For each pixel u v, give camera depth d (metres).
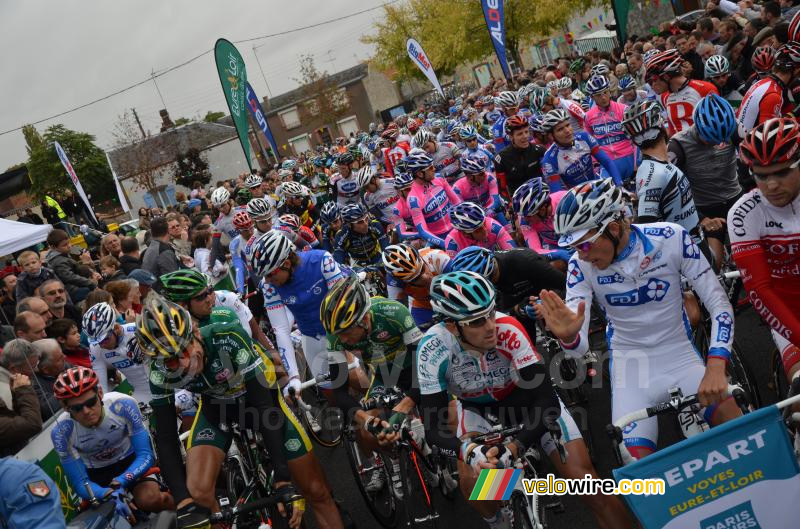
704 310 4.27
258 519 3.95
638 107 4.34
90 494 3.96
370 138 25.92
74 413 3.92
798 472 2.49
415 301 4.86
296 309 4.77
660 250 3.01
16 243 8.41
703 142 4.80
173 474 3.44
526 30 35.31
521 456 3.02
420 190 7.40
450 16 38.06
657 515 2.54
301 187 9.64
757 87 5.40
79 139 35.81
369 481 4.52
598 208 2.84
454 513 4.26
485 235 5.30
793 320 2.96
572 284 3.19
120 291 6.27
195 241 10.05
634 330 3.15
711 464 2.50
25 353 4.75
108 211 35.84
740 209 3.05
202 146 52.97
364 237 7.15
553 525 3.82
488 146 12.07
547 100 10.30
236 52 15.12
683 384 3.12
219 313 4.00
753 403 3.61
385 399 3.81
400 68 45.75
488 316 2.95
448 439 3.09
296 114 67.50
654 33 18.30
